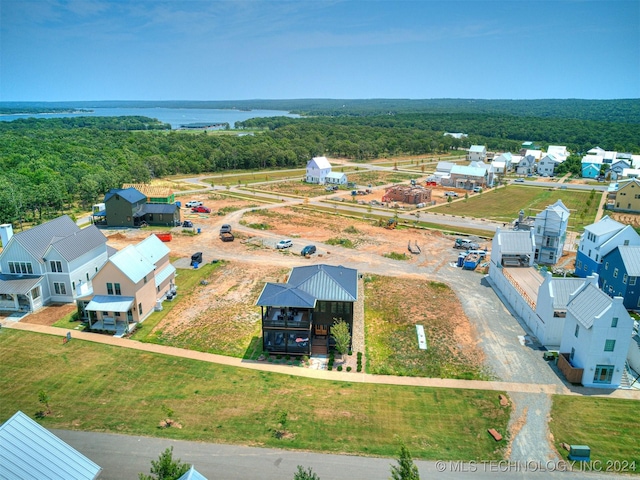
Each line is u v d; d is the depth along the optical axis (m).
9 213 93.69
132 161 160.25
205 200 123.81
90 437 33.72
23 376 41.47
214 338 49.41
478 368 43.88
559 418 36.50
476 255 74.75
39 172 117.81
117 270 50.25
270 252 79.50
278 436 34.19
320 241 86.50
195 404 37.91
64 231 60.69
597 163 173.25
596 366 40.47
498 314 55.78
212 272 69.69
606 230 64.19
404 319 54.44
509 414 36.94
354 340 49.66
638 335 44.41
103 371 42.53
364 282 66.19
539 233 75.06
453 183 151.88
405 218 106.75
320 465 31.38
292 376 42.53
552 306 46.38
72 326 51.00
